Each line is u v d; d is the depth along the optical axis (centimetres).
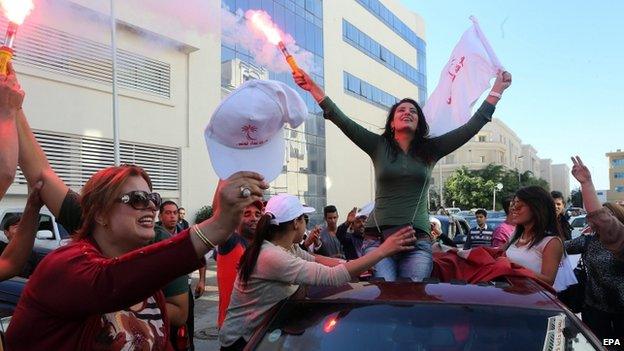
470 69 354
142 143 1583
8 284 397
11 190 1230
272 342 245
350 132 335
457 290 261
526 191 373
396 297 256
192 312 399
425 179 322
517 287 268
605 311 375
